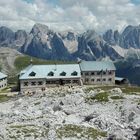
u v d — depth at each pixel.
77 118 82.19
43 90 161.12
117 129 64.12
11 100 149.25
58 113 87.50
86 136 59.06
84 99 120.19
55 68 182.00
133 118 79.81
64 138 56.97
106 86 165.00
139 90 144.00
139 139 57.47
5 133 56.59
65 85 177.00
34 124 66.06
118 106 103.75
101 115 79.94
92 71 189.38
